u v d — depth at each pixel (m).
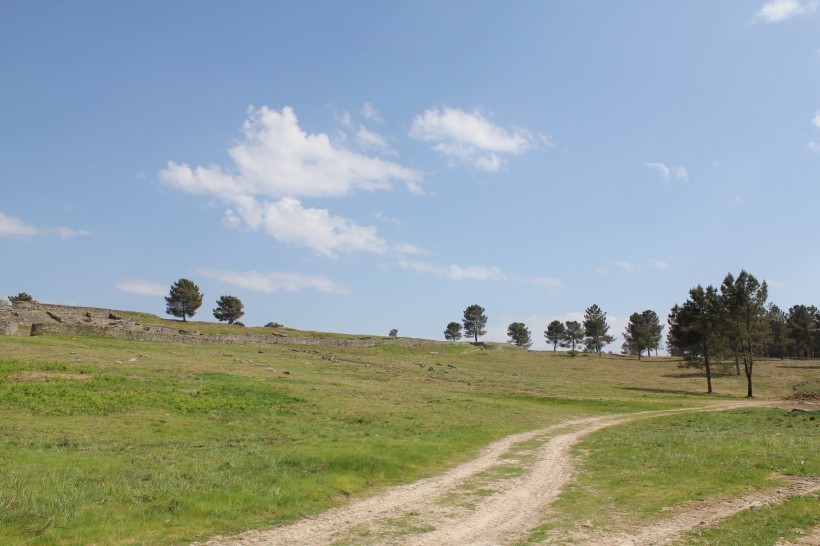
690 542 13.10
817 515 14.82
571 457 26.50
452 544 13.22
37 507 13.96
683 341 80.56
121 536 12.98
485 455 27.27
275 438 28.73
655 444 29.12
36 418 29.62
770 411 50.44
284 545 12.98
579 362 126.00
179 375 46.97
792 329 131.62
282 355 75.38
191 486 17.19
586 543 13.20
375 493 18.80
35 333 64.69
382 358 92.62
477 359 118.00
